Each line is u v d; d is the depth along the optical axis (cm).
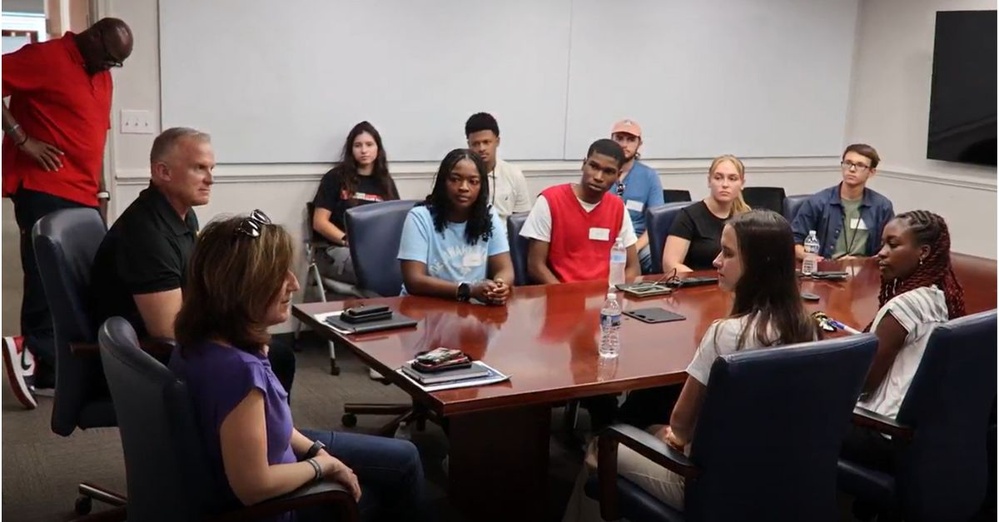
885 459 238
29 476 317
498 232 338
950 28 579
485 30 511
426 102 502
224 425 178
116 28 375
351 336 263
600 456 222
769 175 634
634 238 381
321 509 202
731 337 211
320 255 471
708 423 194
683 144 592
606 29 548
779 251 212
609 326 261
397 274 363
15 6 924
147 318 262
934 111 596
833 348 198
